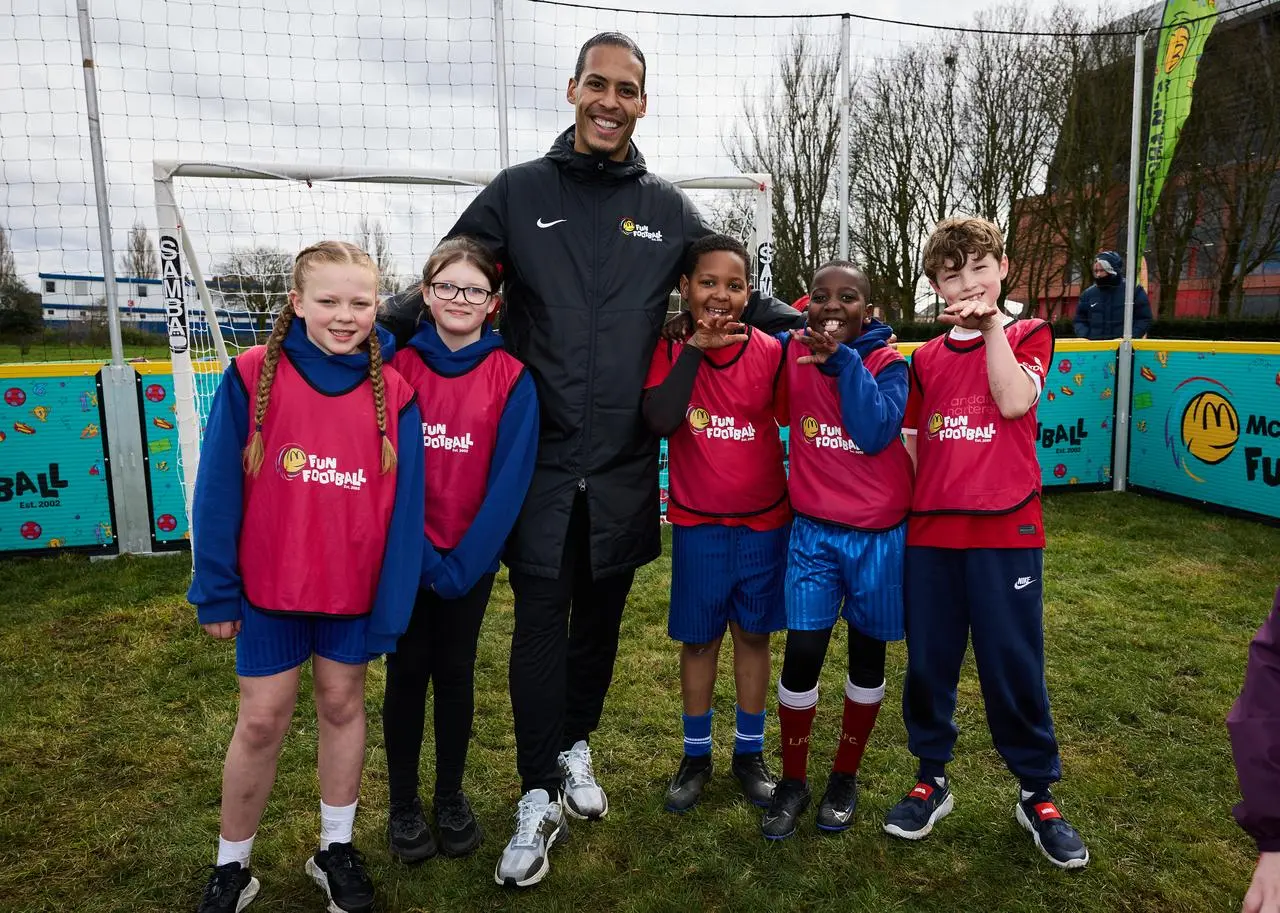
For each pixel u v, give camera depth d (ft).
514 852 6.42
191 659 10.90
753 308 7.78
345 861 6.19
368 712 9.51
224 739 8.77
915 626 6.86
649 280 6.96
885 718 9.21
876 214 52.54
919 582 6.80
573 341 6.75
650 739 8.80
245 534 5.73
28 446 15.60
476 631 6.76
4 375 15.33
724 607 7.27
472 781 8.03
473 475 6.54
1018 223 50.78
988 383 6.44
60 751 8.53
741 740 7.73
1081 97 47.01
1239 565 14.44
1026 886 6.41
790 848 6.86
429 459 6.50
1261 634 3.43
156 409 16.08
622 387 6.82
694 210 7.45
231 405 5.69
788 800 7.13
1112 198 47.62
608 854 6.87
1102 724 8.97
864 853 6.82
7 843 7.01
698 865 6.69
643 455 7.06
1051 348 6.66
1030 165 49.42
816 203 46.62
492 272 6.47
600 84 6.60
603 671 7.64
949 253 6.44
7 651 11.18
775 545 7.25
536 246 6.81
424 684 6.81
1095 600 12.78
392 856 6.85
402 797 6.89
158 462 16.19
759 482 7.13
